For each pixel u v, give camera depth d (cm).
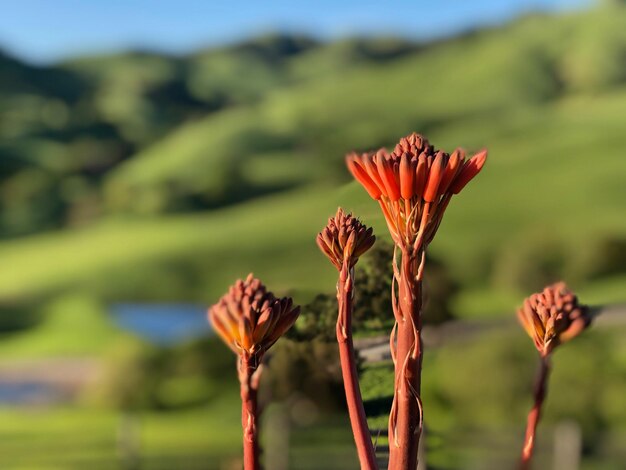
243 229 4831
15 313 3728
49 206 6550
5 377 2647
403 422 70
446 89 7619
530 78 7550
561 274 2583
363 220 114
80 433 1767
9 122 8188
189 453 1421
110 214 6272
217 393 2011
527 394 1252
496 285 2706
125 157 7519
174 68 10431
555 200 3984
